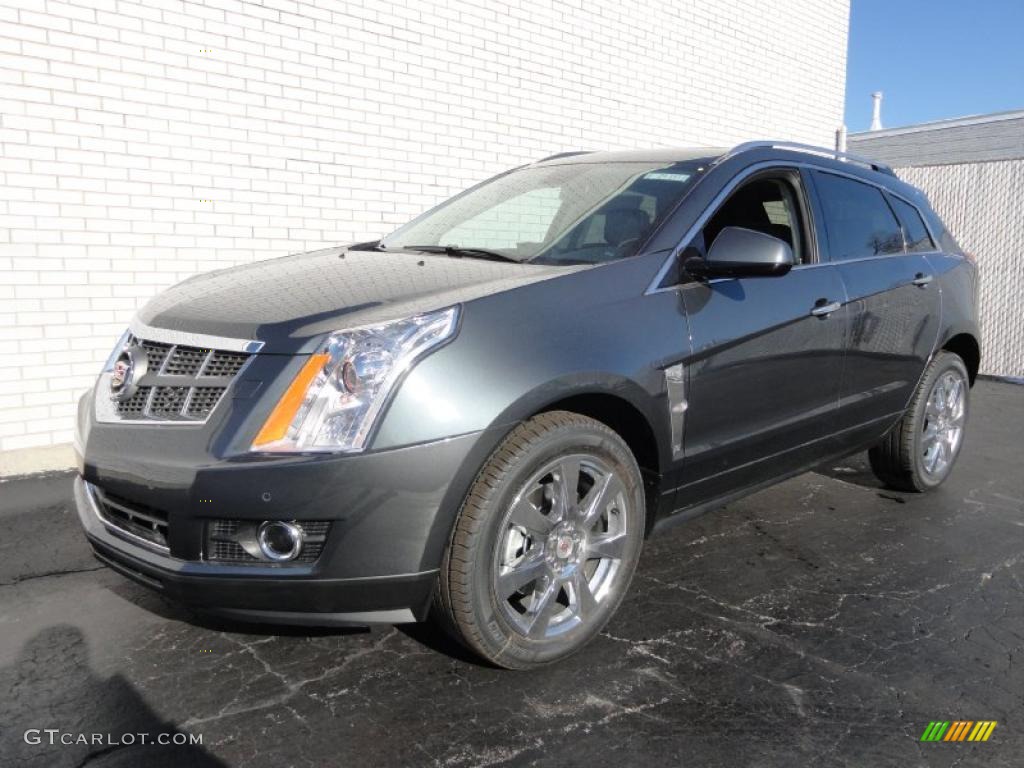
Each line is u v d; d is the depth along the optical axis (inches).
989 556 153.3
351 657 112.2
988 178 361.7
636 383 112.7
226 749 92.1
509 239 141.6
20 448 194.1
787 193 151.6
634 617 125.6
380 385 94.4
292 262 137.3
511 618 104.8
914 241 180.7
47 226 193.2
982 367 369.7
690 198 132.5
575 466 108.7
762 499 184.9
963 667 112.7
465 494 98.2
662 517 126.0
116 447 101.7
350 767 89.3
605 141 319.0
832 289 148.7
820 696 104.7
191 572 94.5
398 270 121.5
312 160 237.1
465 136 272.5
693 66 348.2
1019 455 230.2
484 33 272.8
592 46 307.7
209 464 93.4
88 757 90.4
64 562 142.4
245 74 221.0
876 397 163.3
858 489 193.3
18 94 186.1
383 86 249.6
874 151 961.5
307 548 94.9
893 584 139.8
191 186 215.0
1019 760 92.6
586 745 93.7
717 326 125.3
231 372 99.7
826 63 415.8
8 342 190.4
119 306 206.2
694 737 95.5
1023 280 353.4
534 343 103.7
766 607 129.9
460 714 99.2
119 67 199.9
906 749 94.1
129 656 112.0
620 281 117.4
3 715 98.1
